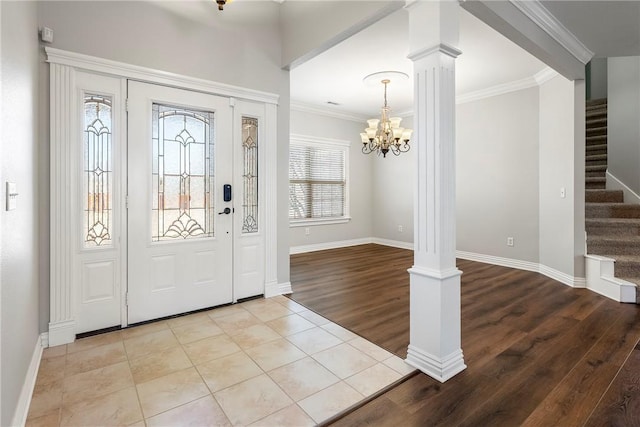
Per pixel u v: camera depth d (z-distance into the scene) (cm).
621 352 229
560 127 412
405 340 251
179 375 203
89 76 254
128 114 271
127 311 274
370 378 200
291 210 601
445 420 163
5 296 138
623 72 465
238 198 332
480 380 197
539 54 311
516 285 397
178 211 299
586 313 304
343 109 624
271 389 189
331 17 287
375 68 428
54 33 238
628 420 161
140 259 279
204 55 305
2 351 133
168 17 287
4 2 142
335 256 574
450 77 204
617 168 476
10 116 150
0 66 133
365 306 325
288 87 363
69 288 246
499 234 504
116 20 262
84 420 163
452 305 205
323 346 241
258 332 265
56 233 241
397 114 646
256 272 347
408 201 641
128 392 186
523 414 167
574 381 195
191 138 304
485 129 515
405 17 306
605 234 421
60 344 242
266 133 346
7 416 140
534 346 239
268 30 344
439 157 199
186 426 159
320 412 169
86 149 256
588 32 327
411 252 609
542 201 449
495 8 235
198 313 306
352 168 677
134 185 276
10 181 149
